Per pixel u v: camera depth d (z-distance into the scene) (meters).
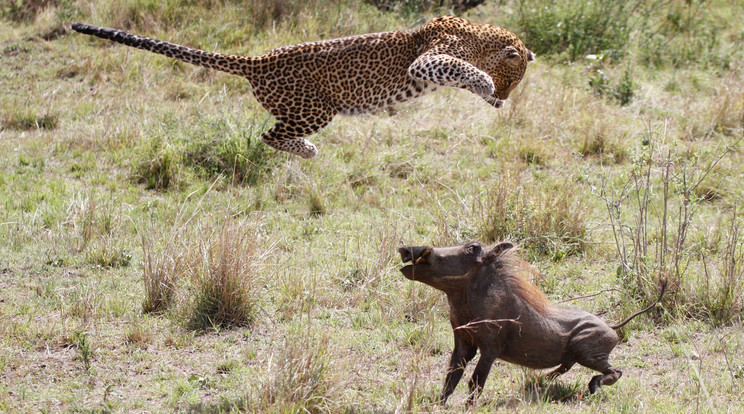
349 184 15.17
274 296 11.19
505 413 7.92
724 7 27.03
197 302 10.49
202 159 16.03
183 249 11.24
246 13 22.27
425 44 11.34
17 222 13.15
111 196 14.62
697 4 26.16
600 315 10.72
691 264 12.10
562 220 13.28
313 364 8.06
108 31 11.02
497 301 7.96
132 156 16.27
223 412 8.09
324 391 7.93
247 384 8.73
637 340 10.14
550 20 23.27
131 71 20.08
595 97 19.84
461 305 8.00
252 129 16.14
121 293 11.22
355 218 14.19
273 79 11.25
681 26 25.56
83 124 17.73
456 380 8.03
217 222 13.26
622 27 23.86
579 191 14.96
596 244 13.02
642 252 12.02
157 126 17.39
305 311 10.73
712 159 15.93
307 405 7.75
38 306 10.65
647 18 25.39
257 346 9.79
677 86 21.38
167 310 10.67
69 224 13.38
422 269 7.80
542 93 19.61
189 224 13.31
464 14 24.72
